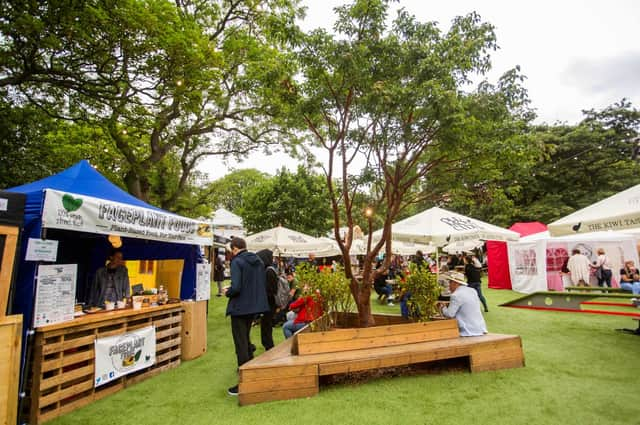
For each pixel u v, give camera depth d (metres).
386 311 10.39
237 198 40.03
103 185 5.18
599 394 3.71
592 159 23.16
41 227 3.47
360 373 4.55
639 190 5.43
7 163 8.78
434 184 6.03
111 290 5.12
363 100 4.97
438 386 4.00
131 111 9.25
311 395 3.78
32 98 8.84
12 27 6.06
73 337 3.76
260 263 4.60
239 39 13.13
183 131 13.48
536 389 3.86
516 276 14.62
